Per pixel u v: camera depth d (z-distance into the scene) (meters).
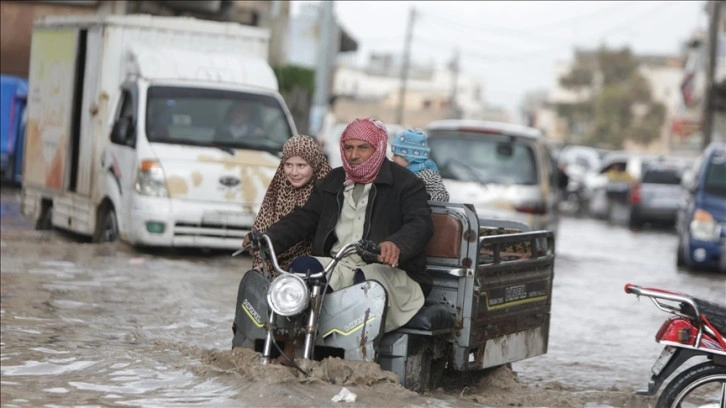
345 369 14.28
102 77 33.19
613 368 20.61
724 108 83.56
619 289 33.53
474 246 15.45
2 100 53.84
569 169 97.69
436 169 17.72
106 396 14.40
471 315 15.45
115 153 31.84
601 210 80.69
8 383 15.18
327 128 70.44
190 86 31.95
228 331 20.75
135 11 54.22
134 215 30.19
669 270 41.25
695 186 41.59
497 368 17.89
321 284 14.31
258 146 31.67
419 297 14.88
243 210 30.64
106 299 23.30
